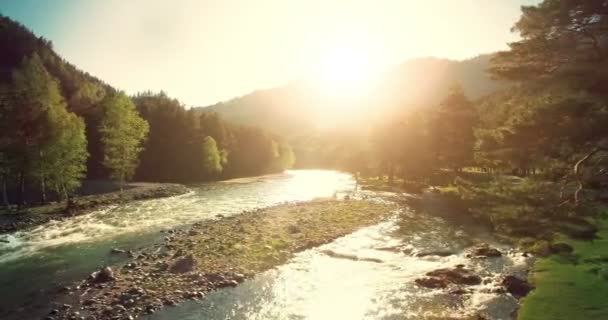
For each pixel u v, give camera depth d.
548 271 20.39
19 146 44.53
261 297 19.50
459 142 72.06
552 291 17.89
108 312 17.56
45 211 42.91
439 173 77.12
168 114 104.19
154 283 21.03
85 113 83.50
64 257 26.77
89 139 80.31
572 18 17.09
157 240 31.14
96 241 31.23
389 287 20.75
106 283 21.22
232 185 88.06
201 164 102.88
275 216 40.09
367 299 19.16
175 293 19.67
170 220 40.28
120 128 56.44
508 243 29.03
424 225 37.19
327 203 50.38
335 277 22.44
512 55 20.12
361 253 27.38
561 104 15.63
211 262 24.36
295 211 43.47
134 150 59.50
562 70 17.05
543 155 16.91
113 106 56.22
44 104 46.84
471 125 71.19
